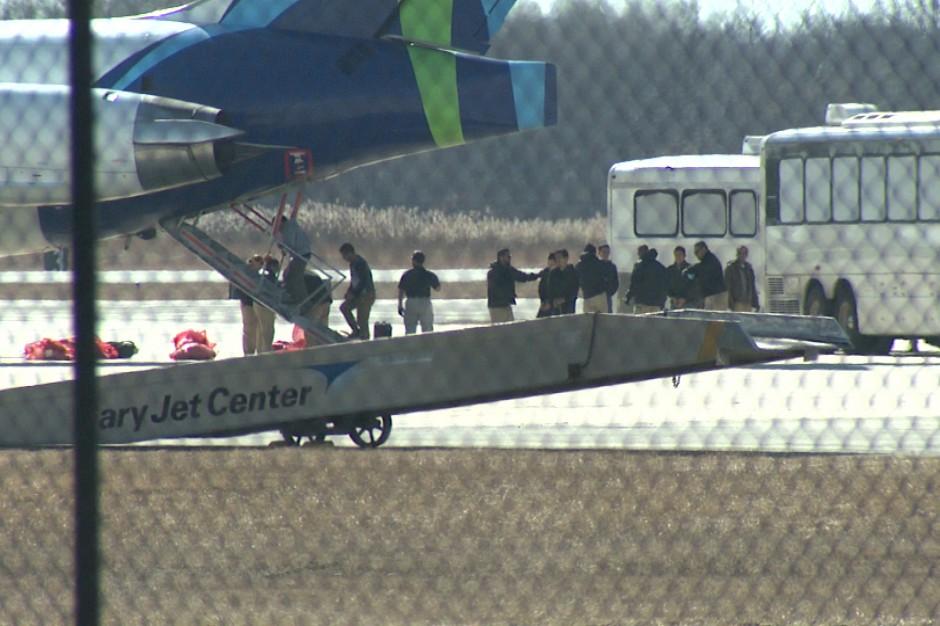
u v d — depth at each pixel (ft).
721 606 85.56
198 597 88.12
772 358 151.33
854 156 272.31
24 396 142.72
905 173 267.39
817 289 278.87
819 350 154.10
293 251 255.70
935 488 120.78
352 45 254.68
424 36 254.27
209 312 414.62
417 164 270.87
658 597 88.43
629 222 321.52
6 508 114.01
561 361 147.74
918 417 181.47
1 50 247.09
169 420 144.77
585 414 188.44
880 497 117.80
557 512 112.37
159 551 100.01
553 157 253.03
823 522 109.09
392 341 147.02
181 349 285.43
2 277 476.95
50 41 247.29
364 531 106.42
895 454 140.77
